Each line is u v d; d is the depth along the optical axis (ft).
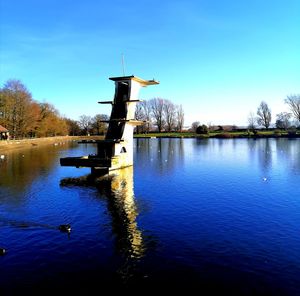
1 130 343.87
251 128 563.07
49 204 91.09
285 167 156.35
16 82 378.73
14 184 120.47
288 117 541.75
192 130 636.89
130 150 162.30
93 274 49.90
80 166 138.72
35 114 414.21
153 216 78.54
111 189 109.91
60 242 62.59
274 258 54.54
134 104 159.74
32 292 45.19
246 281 47.29
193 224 72.23
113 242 62.23
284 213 80.02
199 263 53.01
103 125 626.23
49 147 337.52
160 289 45.47
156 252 57.36
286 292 44.39
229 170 150.61
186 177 132.57
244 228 69.31
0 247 60.34
